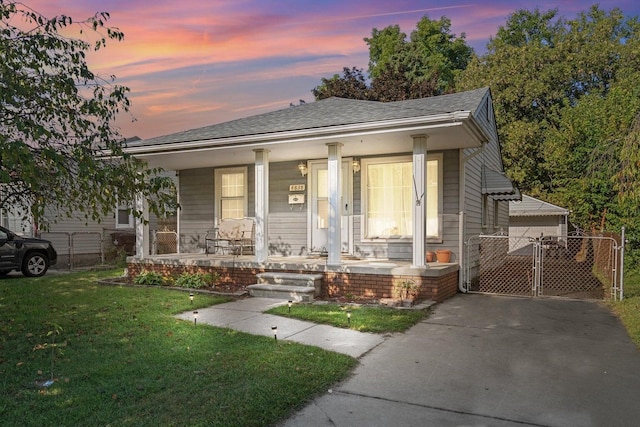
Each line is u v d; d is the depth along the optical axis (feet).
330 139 28.71
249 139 30.42
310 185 37.45
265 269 31.71
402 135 27.50
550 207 70.18
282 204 38.70
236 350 16.39
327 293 29.43
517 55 94.07
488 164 45.50
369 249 35.12
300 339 18.28
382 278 27.91
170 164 40.52
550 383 13.73
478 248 38.19
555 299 28.19
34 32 16.80
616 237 38.09
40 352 16.21
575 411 11.75
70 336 18.40
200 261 34.24
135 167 17.80
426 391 13.04
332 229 29.50
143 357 15.56
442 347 17.46
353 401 12.30
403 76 100.42
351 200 35.86
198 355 15.76
